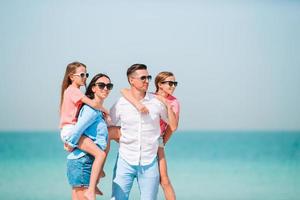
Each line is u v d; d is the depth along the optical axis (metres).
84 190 13.29
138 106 13.33
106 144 13.32
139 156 13.51
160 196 29.64
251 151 92.50
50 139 123.69
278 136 164.00
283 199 34.75
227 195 36.78
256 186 42.88
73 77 14.05
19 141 114.25
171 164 65.19
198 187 42.03
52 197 34.75
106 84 13.38
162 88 14.66
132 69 13.52
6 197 34.84
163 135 14.32
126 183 13.67
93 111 13.12
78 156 13.20
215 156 79.69
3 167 58.16
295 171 57.81
